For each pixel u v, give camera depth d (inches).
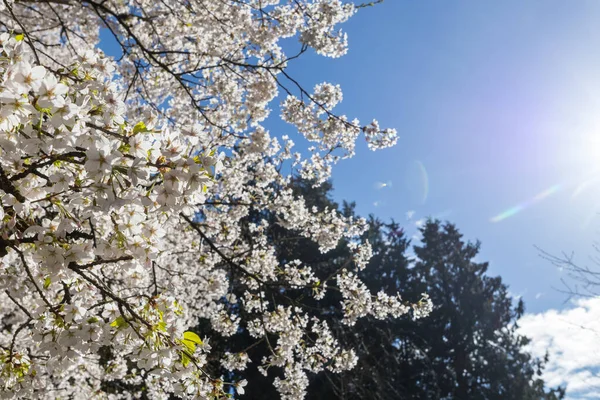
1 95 75.2
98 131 95.0
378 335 835.4
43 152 91.0
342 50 261.3
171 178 85.0
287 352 254.2
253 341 763.4
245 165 324.2
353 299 267.1
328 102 270.5
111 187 82.6
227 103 305.0
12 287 128.0
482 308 956.0
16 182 97.9
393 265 979.9
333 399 721.0
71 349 101.0
